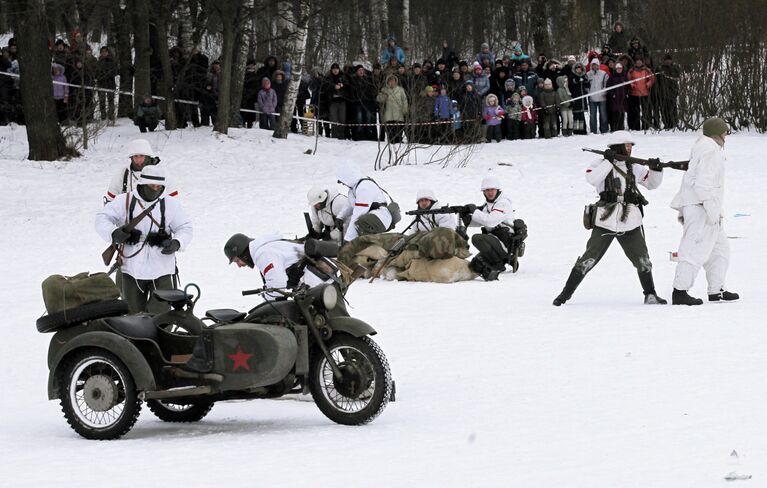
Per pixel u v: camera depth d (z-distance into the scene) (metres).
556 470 15.54
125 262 26.58
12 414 22.98
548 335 27.72
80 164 74.19
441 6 135.88
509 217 40.97
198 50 97.50
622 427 18.16
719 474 14.94
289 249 22.23
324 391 20.14
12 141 81.38
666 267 40.53
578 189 64.00
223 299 36.19
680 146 76.38
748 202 57.16
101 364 20.27
